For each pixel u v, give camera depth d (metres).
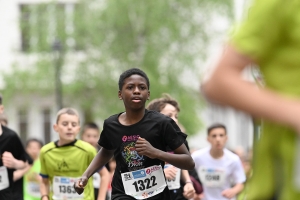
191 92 49.81
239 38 3.93
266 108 3.87
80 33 48.25
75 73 48.91
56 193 13.55
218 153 16.12
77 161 13.43
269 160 4.22
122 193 10.01
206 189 16.27
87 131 17.23
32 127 58.31
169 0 46.88
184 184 13.41
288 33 4.00
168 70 48.50
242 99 3.87
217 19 53.53
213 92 3.92
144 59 47.91
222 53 4.00
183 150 9.81
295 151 4.08
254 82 4.24
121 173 10.01
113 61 48.72
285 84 4.06
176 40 47.72
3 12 59.56
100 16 46.97
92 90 51.03
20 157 13.91
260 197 4.23
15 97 56.03
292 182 4.10
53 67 48.31
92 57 48.69
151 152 9.38
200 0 47.88
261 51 3.95
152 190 9.98
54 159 13.47
